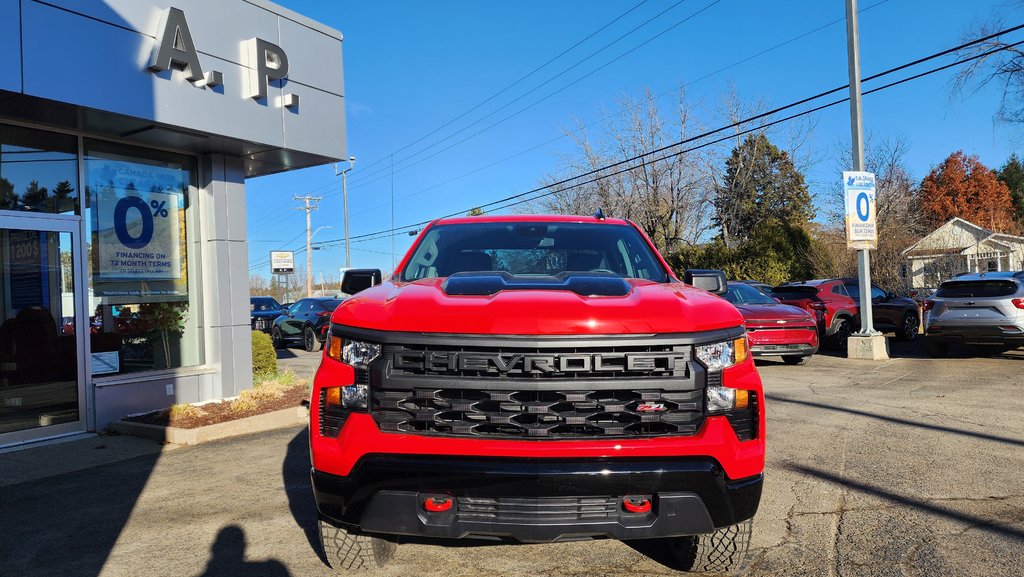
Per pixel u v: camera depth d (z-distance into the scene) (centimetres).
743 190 3450
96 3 684
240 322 916
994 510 433
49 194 744
